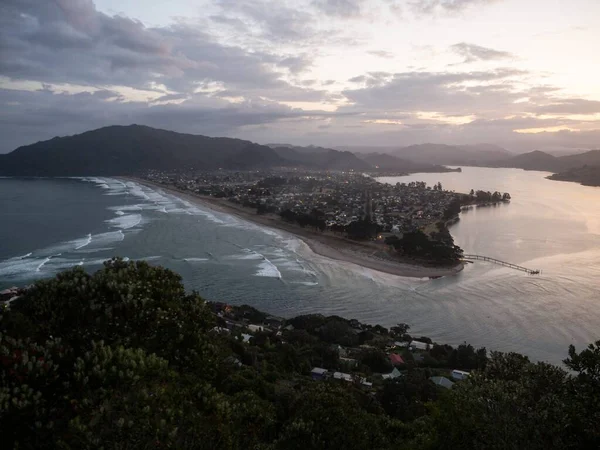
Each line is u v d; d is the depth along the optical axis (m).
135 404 8.15
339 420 12.01
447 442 10.41
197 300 13.33
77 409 7.79
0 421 7.27
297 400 14.69
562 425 9.30
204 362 11.95
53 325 10.38
